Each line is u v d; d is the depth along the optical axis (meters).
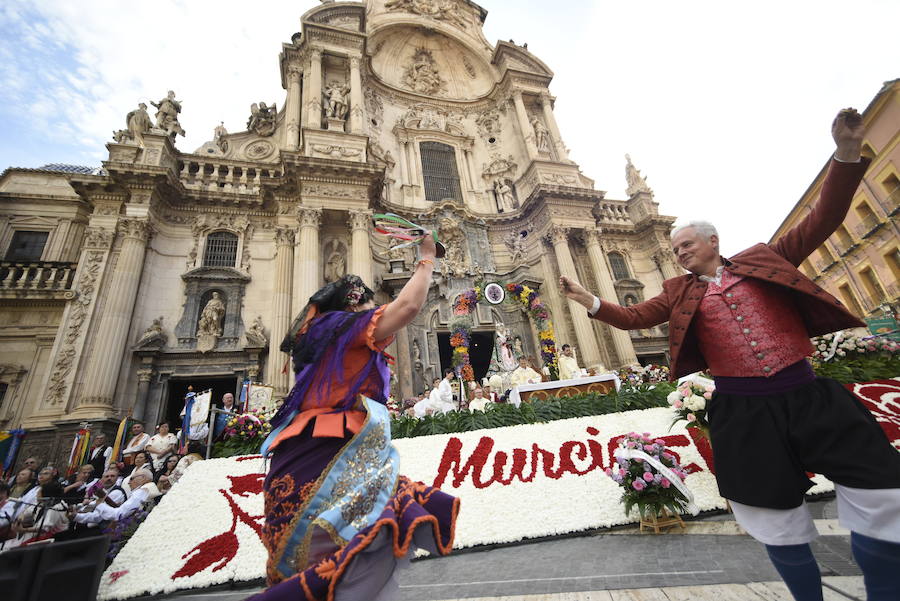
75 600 2.11
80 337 12.46
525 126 22.58
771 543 1.62
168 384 13.16
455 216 19.50
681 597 2.29
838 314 1.68
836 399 1.52
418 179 21.19
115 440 11.10
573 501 4.53
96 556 2.26
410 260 17.89
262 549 4.30
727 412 1.79
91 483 6.78
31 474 7.02
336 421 1.37
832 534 3.04
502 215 20.75
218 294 14.79
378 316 1.49
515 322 18.34
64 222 15.65
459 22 25.97
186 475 5.26
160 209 14.96
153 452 7.84
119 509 5.03
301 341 1.61
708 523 3.90
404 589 3.18
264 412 9.04
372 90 22.30
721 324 1.87
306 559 1.17
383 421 1.44
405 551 1.16
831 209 1.66
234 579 3.99
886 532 1.32
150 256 14.24
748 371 1.74
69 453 10.76
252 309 14.92
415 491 1.38
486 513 4.48
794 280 1.73
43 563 2.12
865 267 23.00
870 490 1.34
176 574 4.03
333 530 1.17
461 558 3.93
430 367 16.44
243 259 15.59
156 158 15.14
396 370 15.71
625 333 17.78
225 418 8.66
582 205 20.39
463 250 19.23
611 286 18.86
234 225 15.99
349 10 21.22
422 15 25.20
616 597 2.41
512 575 3.15
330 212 15.60
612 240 22.59
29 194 15.50
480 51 25.52
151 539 4.38
